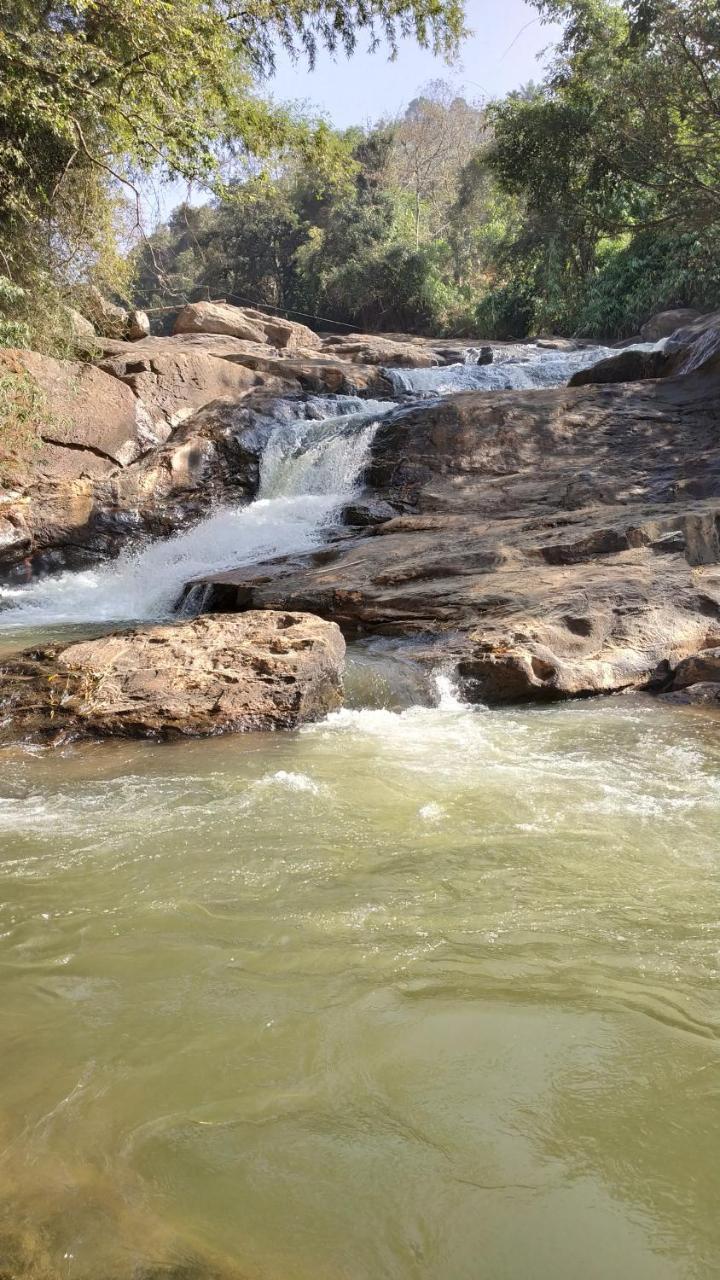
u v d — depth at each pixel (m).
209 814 4.59
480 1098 2.35
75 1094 2.40
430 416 14.53
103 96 12.98
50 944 3.24
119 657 6.93
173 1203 2.01
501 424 14.20
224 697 6.46
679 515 9.93
